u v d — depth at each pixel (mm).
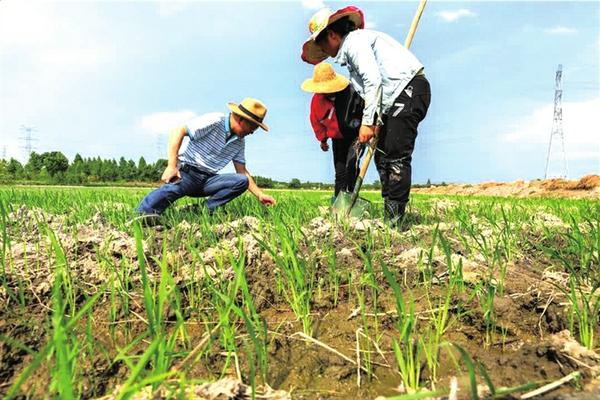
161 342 1386
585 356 1659
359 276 2662
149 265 2766
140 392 1437
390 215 4258
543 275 2674
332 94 5043
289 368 1727
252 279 2570
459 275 2277
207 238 3453
